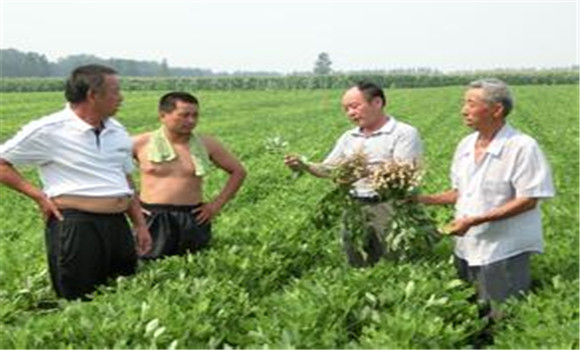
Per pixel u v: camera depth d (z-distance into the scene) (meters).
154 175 3.90
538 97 25.97
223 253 3.87
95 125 3.33
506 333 3.00
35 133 3.22
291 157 3.87
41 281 3.96
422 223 3.74
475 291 3.42
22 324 3.16
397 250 3.83
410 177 3.65
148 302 3.04
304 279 3.56
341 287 3.25
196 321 2.91
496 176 3.23
